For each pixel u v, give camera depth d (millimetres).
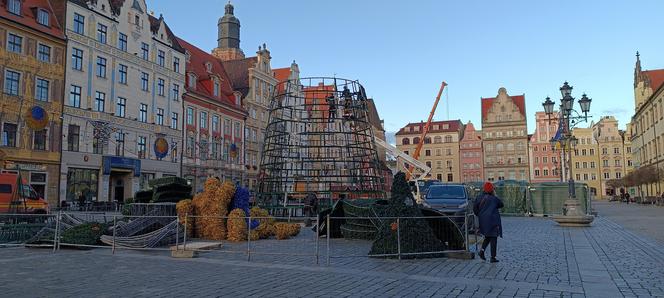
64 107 42625
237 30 93938
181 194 22906
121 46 49156
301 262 11547
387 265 10992
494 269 10422
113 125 47281
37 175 40125
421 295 7859
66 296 7785
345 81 23516
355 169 24094
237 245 15430
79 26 44562
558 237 17781
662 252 13281
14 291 8180
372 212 16406
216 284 8773
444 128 126562
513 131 117062
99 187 45594
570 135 26438
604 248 14227
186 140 57969
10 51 38656
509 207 36000
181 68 57938
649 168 62000
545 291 8156
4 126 38156
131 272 10133
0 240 15617
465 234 12477
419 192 39688
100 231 14797
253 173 72438
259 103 74938
